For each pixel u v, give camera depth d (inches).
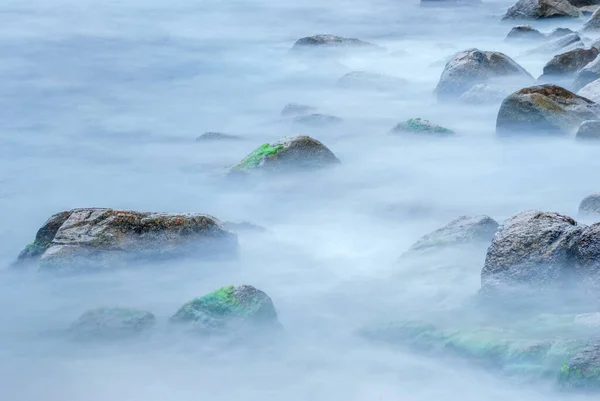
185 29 2903.5
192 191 1259.8
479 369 684.1
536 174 1253.1
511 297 758.5
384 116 1664.6
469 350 695.1
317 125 1568.7
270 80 2116.1
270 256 954.7
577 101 1400.1
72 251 885.2
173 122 1740.9
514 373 665.0
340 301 831.7
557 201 1130.0
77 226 908.6
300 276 897.5
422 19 3056.1
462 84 1695.4
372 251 967.6
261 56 2415.1
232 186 1237.1
